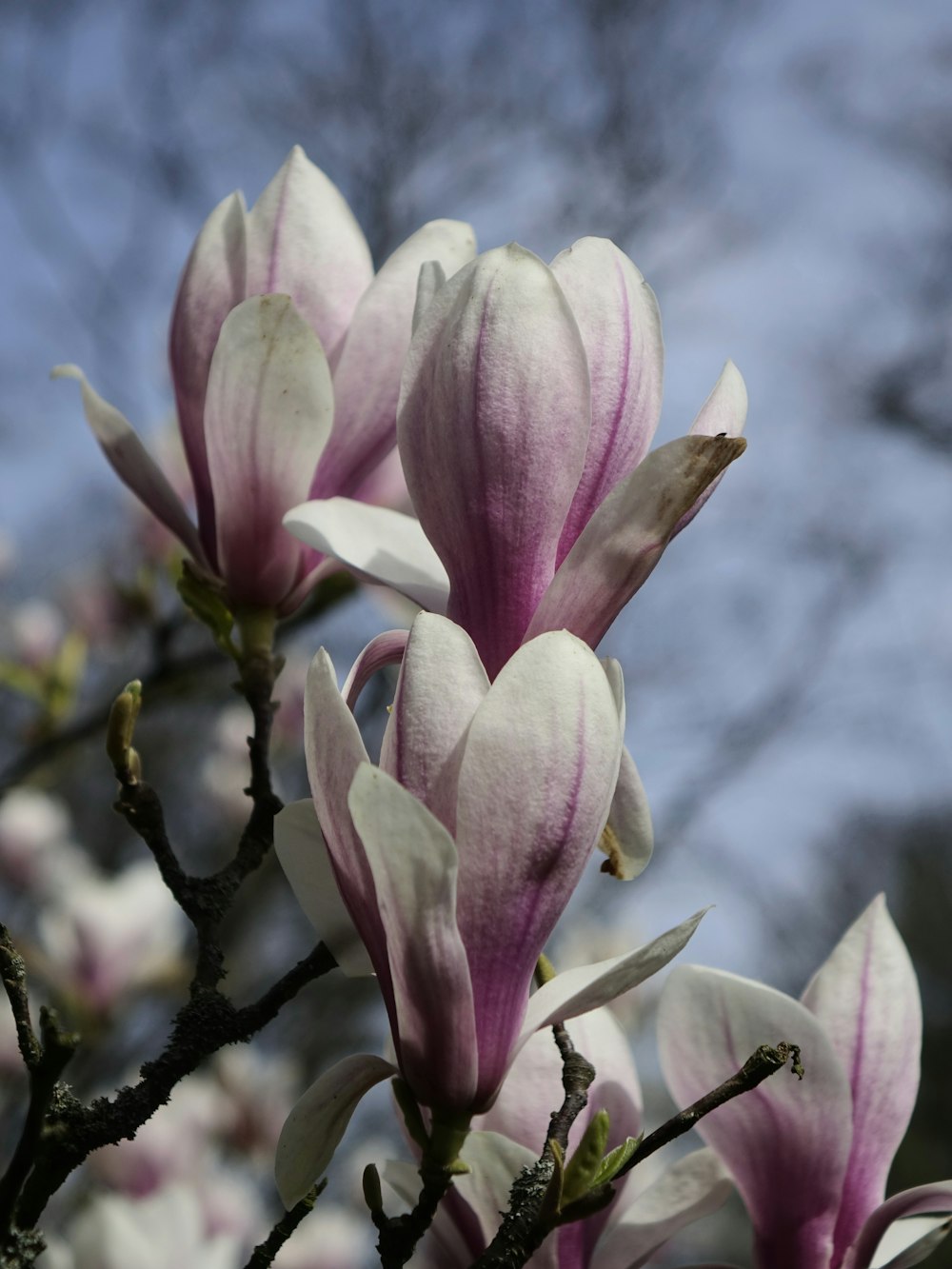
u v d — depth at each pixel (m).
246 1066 2.11
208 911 0.71
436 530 0.65
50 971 1.72
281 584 0.78
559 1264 0.71
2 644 1.76
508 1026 0.62
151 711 1.33
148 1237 1.21
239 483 0.77
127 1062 2.04
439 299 0.65
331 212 0.79
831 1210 0.70
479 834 0.61
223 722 2.34
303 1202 0.64
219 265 0.78
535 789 0.61
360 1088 0.64
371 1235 1.98
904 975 0.71
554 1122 0.67
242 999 2.73
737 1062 0.71
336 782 0.62
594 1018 0.73
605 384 0.66
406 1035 0.62
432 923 0.61
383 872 0.60
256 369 0.75
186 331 0.78
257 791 0.74
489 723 0.61
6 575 2.29
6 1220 0.64
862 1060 0.71
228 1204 1.66
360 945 0.66
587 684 0.61
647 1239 0.72
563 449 0.65
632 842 0.68
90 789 3.65
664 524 0.64
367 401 0.77
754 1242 0.72
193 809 3.65
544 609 0.64
